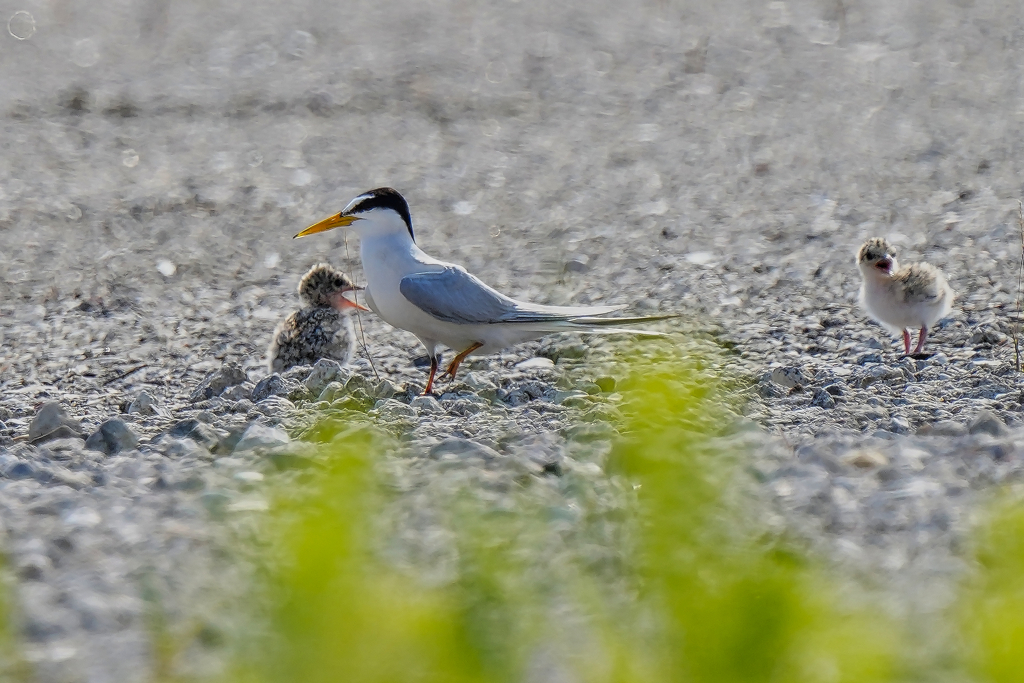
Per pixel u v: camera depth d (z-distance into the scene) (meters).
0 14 47.03
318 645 3.50
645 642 3.99
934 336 14.03
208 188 25.62
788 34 39.62
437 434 9.95
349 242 21.30
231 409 11.45
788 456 8.82
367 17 44.91
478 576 4.04
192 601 6.32
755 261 18.36
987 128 27.30
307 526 3.57
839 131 28.20
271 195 24.97
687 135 28.83
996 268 16.70
